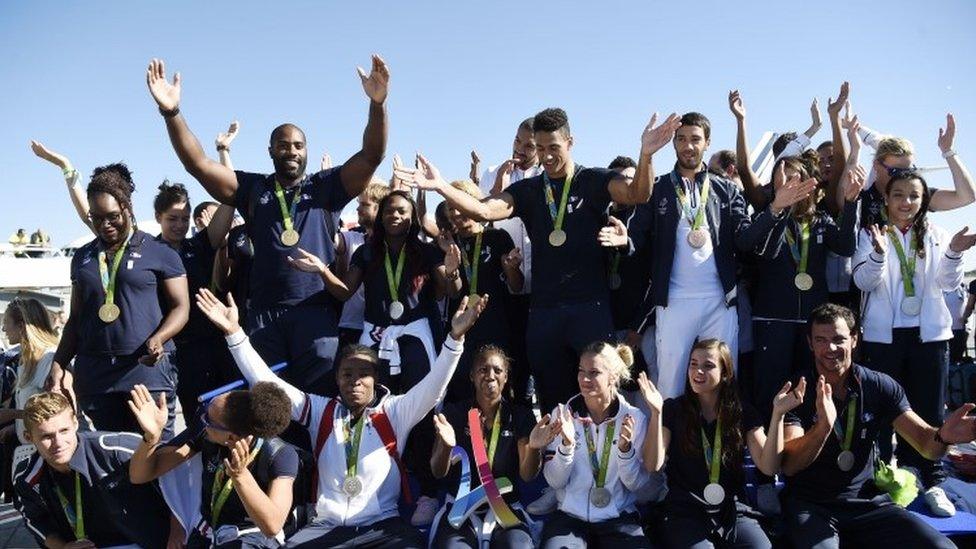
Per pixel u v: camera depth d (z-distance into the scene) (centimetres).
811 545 447
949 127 590
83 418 518
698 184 542
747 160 590
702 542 443
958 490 541
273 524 423
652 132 472
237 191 548
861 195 602
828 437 476
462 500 462
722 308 526
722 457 462
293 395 489
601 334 525
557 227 532
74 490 467
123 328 512
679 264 531
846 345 466
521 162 703
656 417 453
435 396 484
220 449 451
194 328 598
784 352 538
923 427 465
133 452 468
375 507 474
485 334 582
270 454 441
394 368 554
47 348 614
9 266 1525
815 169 568
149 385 520
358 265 574
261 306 537
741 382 576
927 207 556
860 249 556
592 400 473
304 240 531
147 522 470
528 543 447
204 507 456
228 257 590
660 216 540
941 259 545
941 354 550
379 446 482
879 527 464
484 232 594
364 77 504
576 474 477
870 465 484
